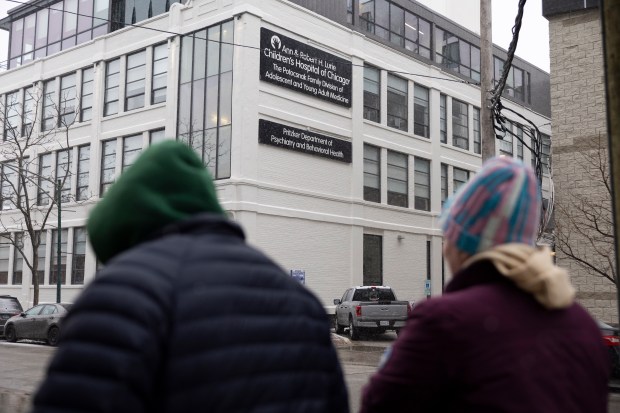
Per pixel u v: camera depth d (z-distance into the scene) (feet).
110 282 4.71
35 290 92.68
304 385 5.22
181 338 4.62
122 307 4.54
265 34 85.81
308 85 91.04
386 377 5.96
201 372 4.58
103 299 4.60
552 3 57.88
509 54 42.78
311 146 90.43
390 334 84.12
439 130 115.55
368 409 6.16
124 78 99.25
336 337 70.23
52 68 110.83
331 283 91.61
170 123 90.27
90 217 5.63
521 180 6.41
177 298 4.74
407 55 110.01
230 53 84.69
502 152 128.26
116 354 4.39
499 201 6.35
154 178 5.52
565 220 55.31
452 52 122.31
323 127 93.09
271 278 5.36
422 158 111.86
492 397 5.46
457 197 6.73
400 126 108.17
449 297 5.92
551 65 57.93
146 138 94.58
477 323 5.65
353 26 100.32
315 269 89.61
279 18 87.81
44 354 57.98
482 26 45.70
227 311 4.84
